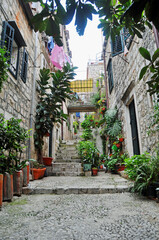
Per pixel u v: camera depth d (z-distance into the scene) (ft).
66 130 43.04
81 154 22.99
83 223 6.35
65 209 8.12
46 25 3.53
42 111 19.75
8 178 9.61
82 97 57.11
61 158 26.58
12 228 5.93
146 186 9.66
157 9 2.39
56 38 3.66
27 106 17.29
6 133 9.80
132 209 7.92
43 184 13.71
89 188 11.79
